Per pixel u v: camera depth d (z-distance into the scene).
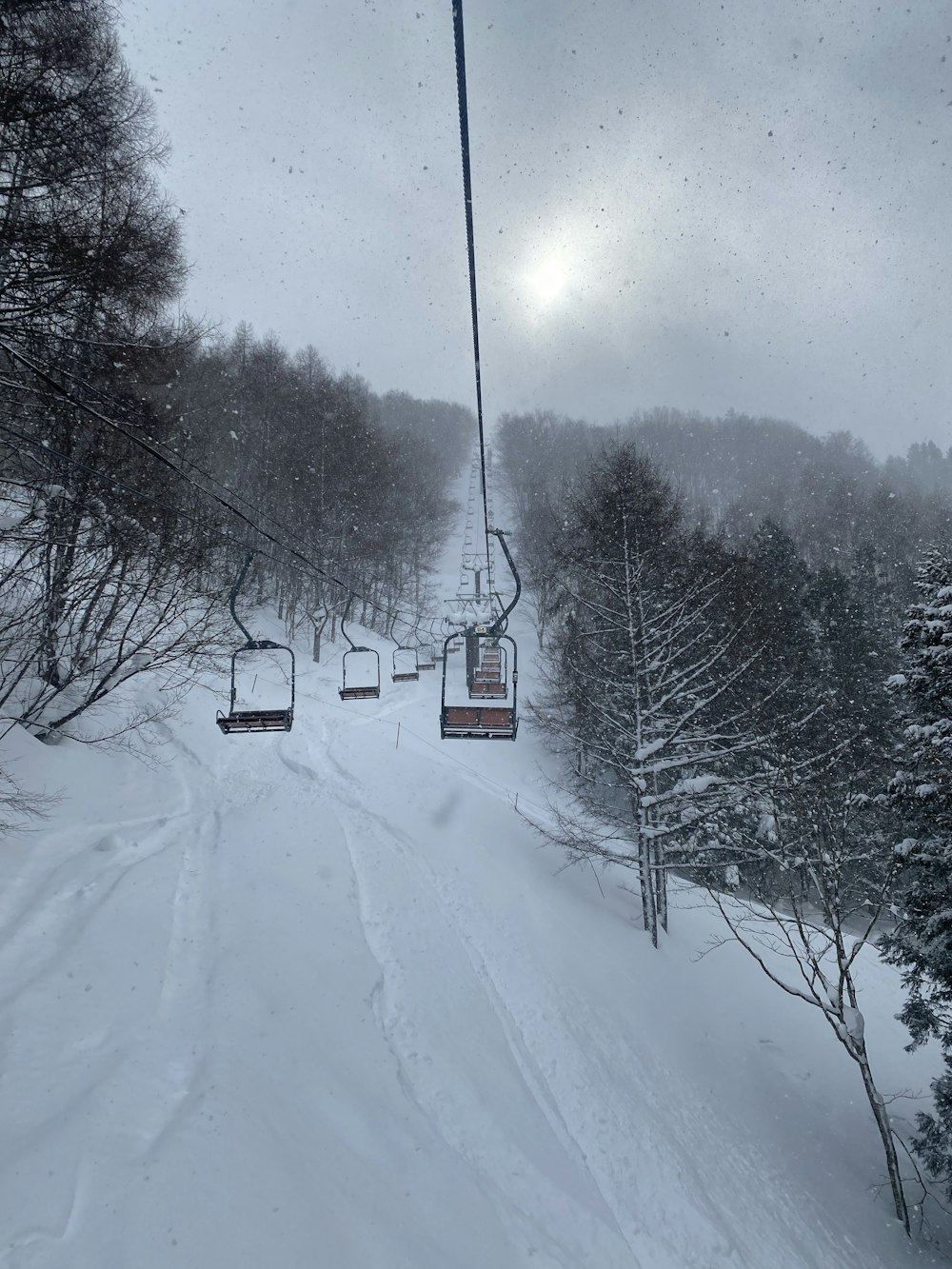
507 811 18.95
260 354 51.84
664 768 14.86
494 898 13.84
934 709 11.91
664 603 18.91
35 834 11.74
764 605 20.59
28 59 10.99
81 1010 7.66
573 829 17.98
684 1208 8.15
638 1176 8.43
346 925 11.45
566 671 19.92
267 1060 7.61
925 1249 9.20
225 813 15.41
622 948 13.73
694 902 18.25
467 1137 7.90
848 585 31.69
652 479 28.27
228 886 11.82
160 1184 5.44
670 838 16.86
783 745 14.73
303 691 30.30
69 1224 4.94
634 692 16.23
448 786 19.72
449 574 64.62
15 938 8.88
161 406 19.45
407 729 28.02
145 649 16.28
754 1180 9.23
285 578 41.41
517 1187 7.46
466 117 4.98
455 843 15.93
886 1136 9.80
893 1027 14.53
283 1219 5.53
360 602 47.59
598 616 19.25
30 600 14.32
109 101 12.49
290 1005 8.84
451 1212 6.59
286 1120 6.76
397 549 52.53
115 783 14.91
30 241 10.39
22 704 15.21
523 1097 9.02
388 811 16.94
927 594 13.46
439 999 10.32
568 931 13.56
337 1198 6.04
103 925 9.59
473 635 13.88
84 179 12.04
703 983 13.69
